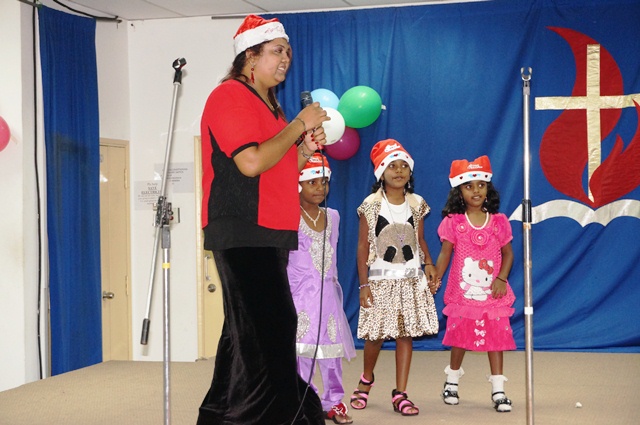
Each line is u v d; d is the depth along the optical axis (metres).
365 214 3.95
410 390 4.47
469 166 4.04
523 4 5.70
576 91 5.66
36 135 5.38
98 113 5.90
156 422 3.86
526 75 2.80
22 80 5.28
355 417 3.83
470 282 3.98
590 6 5.63
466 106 5.79
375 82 5.92
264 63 2.27
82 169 5.70
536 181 5.73
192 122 6.33
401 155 3.95
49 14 5.43
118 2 5.86
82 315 5.66
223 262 2.20
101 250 6.12
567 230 5.69
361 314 3.94
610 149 5.63
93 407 4.20
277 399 2.20
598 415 3.79
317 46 6.01
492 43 5.75
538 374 4.84
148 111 6.41
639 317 5.56
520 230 5.73
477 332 3.94
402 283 3.89
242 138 2.08
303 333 3.54
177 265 6.39
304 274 3.58
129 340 6.40
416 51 5.86
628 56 5.59
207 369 5.21
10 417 4.03
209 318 6.38
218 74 6.28
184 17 6.33
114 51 6.30
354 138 5.68
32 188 5.36
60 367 5.43
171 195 6.38
